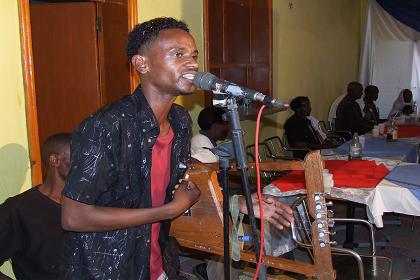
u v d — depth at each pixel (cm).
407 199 269
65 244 133
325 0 733
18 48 251
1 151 244
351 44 857
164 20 132
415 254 374
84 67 322
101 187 123
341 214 469
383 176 298
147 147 130
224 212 141
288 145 539
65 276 133
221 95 131
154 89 132
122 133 125
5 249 171
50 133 331
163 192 144
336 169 322
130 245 131
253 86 555
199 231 160
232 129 134
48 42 324
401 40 862
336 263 258
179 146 146
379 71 882
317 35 710
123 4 332
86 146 121
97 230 123
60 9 320
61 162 174
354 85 639
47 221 174
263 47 546
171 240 166
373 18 877
